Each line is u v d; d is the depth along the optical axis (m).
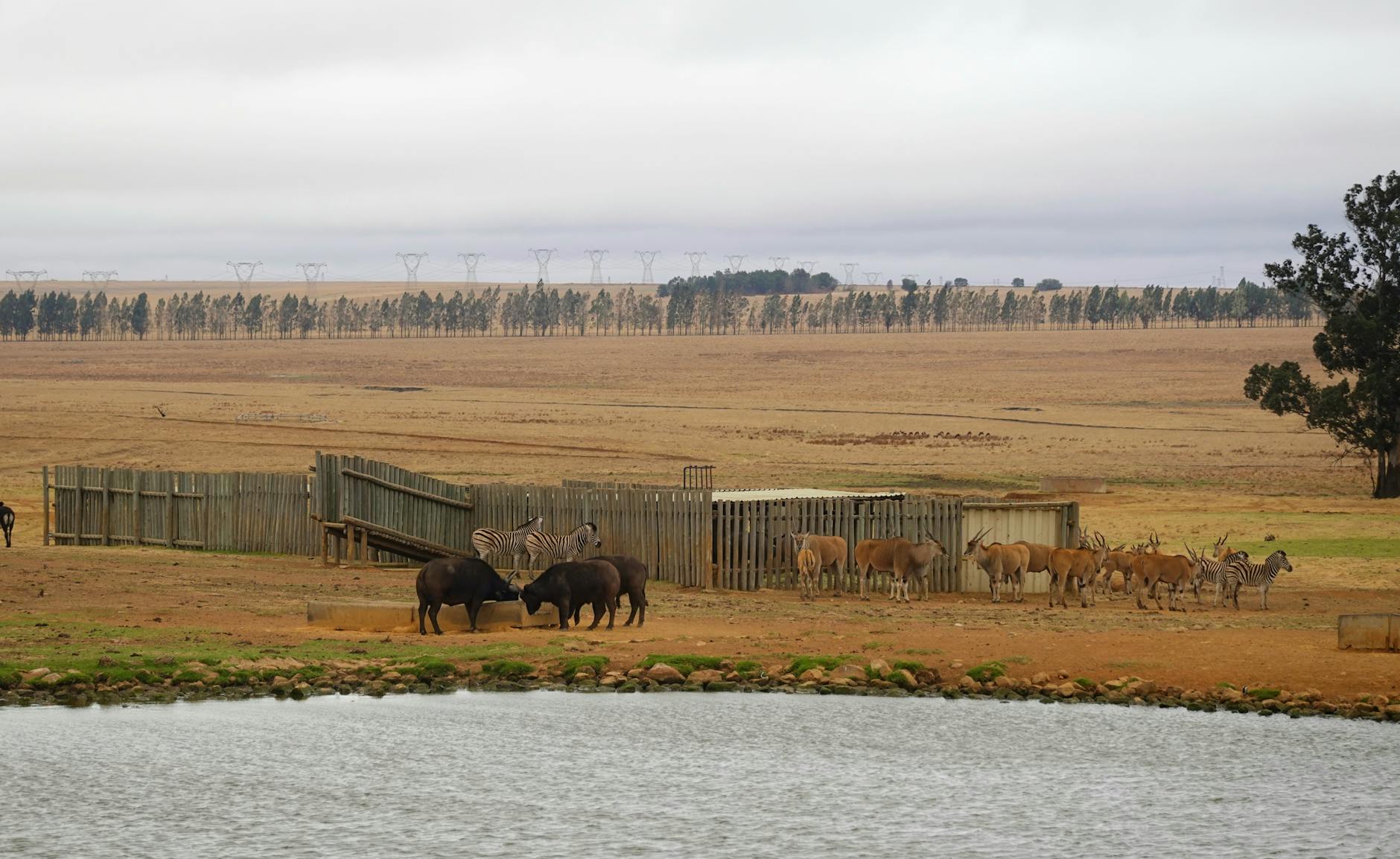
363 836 36.00
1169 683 53.28
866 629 63.00
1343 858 34.78
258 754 43.34
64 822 36.75
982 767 42.69
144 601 68.06
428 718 47.88
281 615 65.50
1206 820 37.66
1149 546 83.25
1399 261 157.62
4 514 104.81
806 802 38.97
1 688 50.34
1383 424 151.12
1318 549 99.31
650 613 67.25
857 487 155.38
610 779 41.09
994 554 73.94
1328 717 49.16
